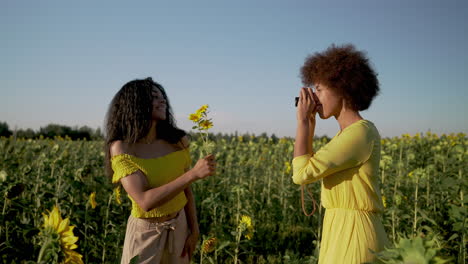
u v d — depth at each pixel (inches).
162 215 89.5
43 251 55.6
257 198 298.5
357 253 71.0
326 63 75.7
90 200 155.4
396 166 232.7
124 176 85.2
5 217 145.6
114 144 88.8
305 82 81.9
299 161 75.4
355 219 72.6
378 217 74.8
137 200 84.1
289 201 251.1
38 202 169.0
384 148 418.9
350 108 76.5
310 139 84.1
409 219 182.4
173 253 92.2
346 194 73.6
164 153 93.7
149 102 90.0
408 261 42.7
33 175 235.5
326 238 77.3
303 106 77.6
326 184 76.9
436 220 190.1
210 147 97.0
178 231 92.8
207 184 289.7
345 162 71.6
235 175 341.1
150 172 88.2
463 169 236.2
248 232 154.4
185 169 101.7
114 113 90.4
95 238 158.6
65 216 175.2
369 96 75.3
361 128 72.6
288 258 136.3
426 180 199.0
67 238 56.0
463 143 418.3
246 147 416.5
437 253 42.3
